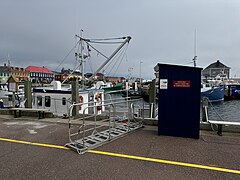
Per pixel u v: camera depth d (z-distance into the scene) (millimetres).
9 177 3725
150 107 8555
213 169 4023
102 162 4344
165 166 4148
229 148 5156
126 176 3744
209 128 6848
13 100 11328
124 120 8250
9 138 6102
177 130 6160
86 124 7473
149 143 5543
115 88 32688
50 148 5223
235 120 22625
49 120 8727
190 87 5980
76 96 9469
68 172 3908
